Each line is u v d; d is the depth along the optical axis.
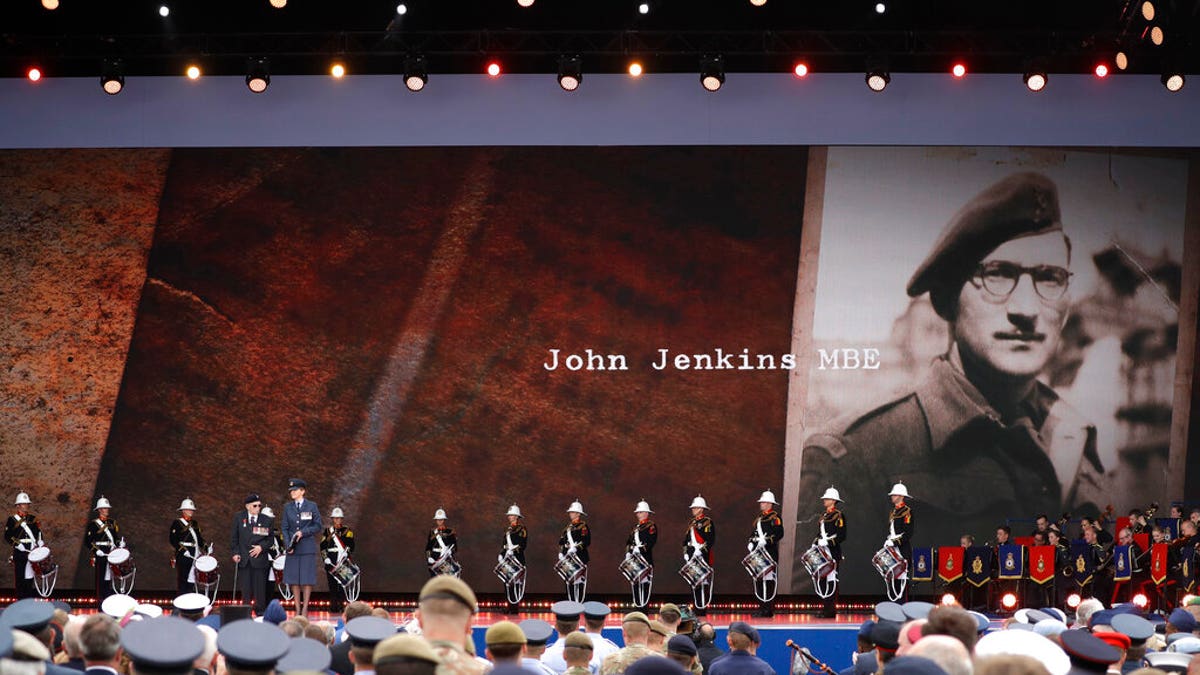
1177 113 21.70
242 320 21.45
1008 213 21.67
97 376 21.41
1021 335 21.61
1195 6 19.36
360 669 5.66
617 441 21.42
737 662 9.41
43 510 21.27
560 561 20.12
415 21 20.36
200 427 21.33
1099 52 20.12
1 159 21.52
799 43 20.73
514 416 21.44
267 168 21.59
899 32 20.14
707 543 20.03
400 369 21.47
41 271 21.45
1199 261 21.67
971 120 21.70
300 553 19.03
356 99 21.70
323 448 21.36
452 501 21.38
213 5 19.97
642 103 21.69
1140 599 18.23
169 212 21.53
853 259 21.61
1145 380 21.64
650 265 21.58
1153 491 21.59
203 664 6.01
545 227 21.61
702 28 20.59
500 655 5.17
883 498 21.45
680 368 21.50
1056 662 5.32
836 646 18.02
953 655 4.50
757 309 21.58
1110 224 21.69
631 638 8.89
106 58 20.00
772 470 21.47
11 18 20.05
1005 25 20.34
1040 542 20.52
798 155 21.61
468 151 21.62
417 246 21.58
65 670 4.90
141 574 21.19
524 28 20.55
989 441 21.55
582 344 21.52
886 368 21.58
